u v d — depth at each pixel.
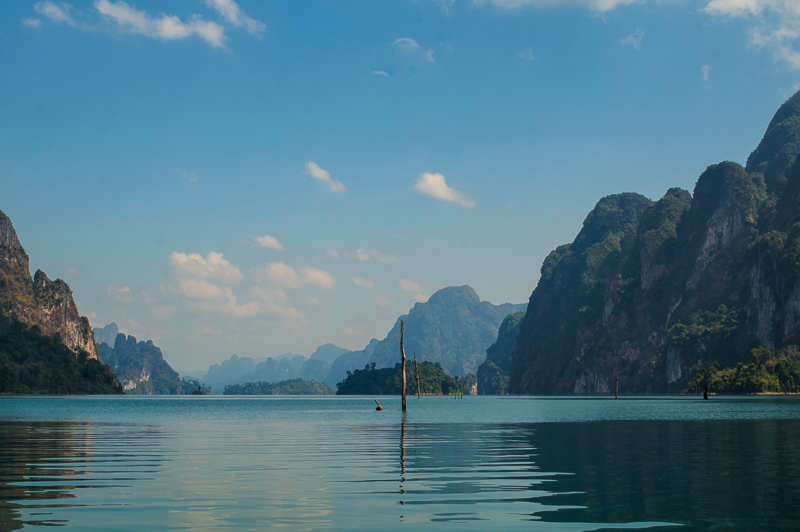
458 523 12.96
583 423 53.66
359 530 12.31
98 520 13.21
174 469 21.72
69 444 32.22
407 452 27.73
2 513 13.93
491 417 67.00
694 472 20.81
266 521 13.13
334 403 157.25
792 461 24.05
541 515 13.76
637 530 12.34
